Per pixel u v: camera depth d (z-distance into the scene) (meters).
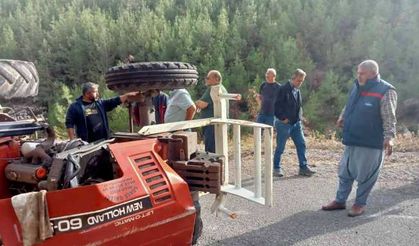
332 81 25.67
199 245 4.59
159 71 4.20
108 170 3.60
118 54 33.25
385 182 7.04
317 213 5.61
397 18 29.22
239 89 25.58
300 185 7.05
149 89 4.30
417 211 5.60
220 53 27.94
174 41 30.05
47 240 2.73
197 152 4.15
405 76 26.28
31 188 3.41
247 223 5.27
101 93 25.03
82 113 5.63
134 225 3.11
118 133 4.10
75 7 37.62
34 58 34.16
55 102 29.17
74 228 2.81
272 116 8.56
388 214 5.50
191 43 29.28
